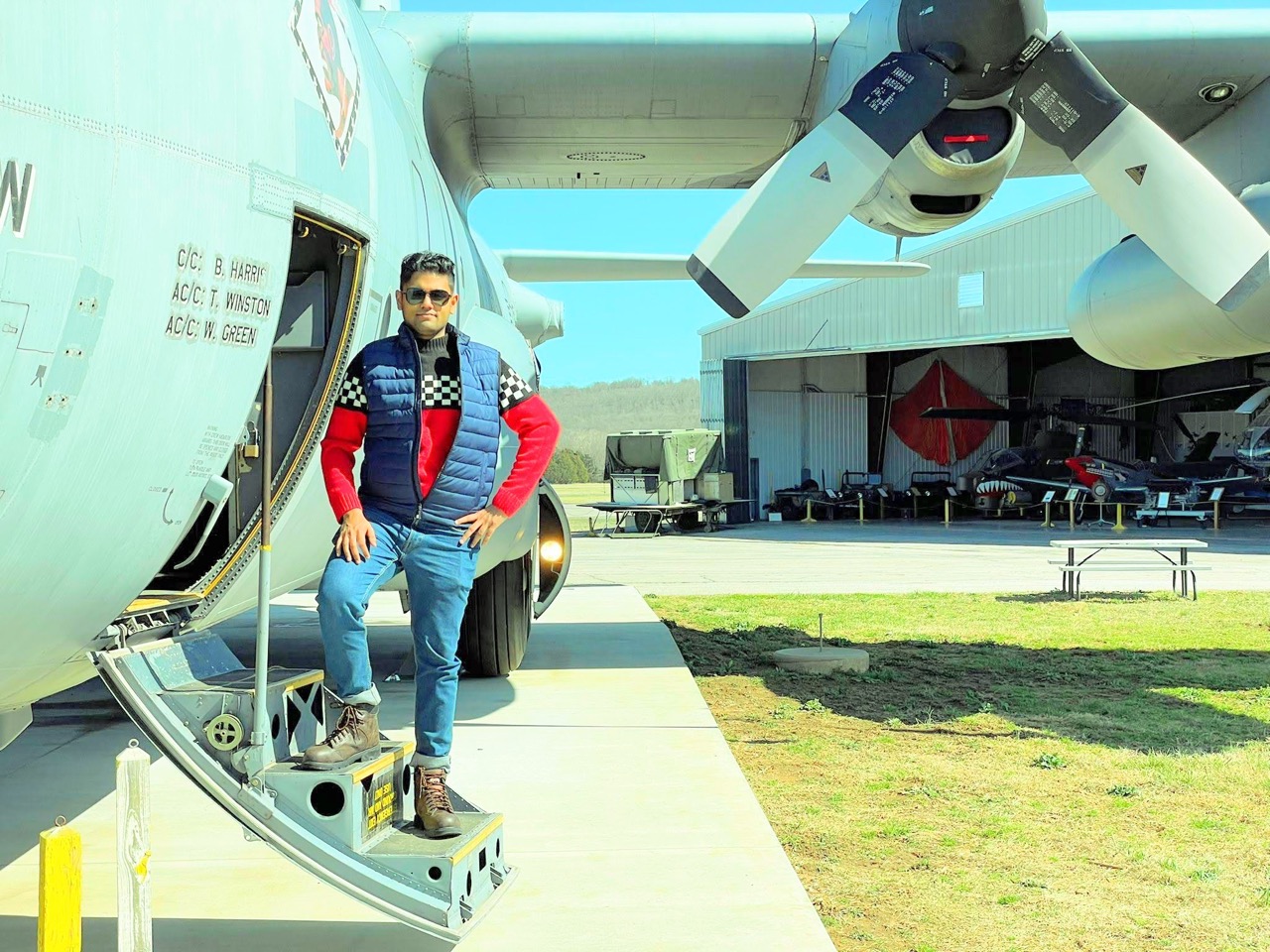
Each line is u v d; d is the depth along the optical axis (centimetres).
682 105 770
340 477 312
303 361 402
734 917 373
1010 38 620
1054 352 3922
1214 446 3372
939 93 632
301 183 320
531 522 660
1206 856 446
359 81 388
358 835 297
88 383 245
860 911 389
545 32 720
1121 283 837
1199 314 771
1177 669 852
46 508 247
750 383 3794
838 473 3853
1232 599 1296
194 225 268
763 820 476
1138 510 2991
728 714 701
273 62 308
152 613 319
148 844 245
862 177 634
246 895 396
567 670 822
